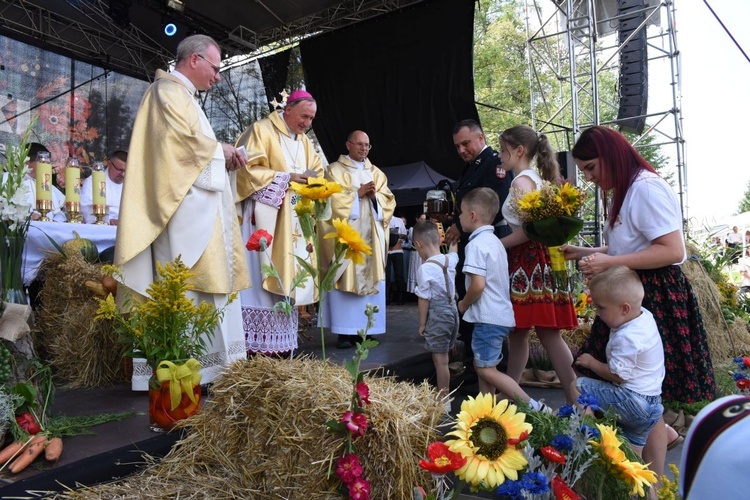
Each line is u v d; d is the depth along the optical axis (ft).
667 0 33.06
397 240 29.66
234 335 10.05
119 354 10.70
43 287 12.75
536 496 5.24
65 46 29.43
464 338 13.24
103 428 7.85
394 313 23.17
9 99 27.14
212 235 9.46
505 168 10.55
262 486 6.66
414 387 6.98
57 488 6.32
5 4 26.96
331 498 5.91
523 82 62.90
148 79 32.73
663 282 7.18
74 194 14.01
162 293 7.65
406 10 26.63
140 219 9.12
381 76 28.19
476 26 65.87
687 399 7.07
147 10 28.76
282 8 28.32
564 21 38.93
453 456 4.77
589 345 7.82
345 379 6.64
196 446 7.32
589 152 7.54
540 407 6.89
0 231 7.86
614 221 7.50
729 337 16.05
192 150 9.23
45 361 11.12
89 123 30.12
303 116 13.19
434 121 27.73
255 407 6.79
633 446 7.31
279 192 11.96
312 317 19.95
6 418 6.76
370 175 15.66
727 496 2.26
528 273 9.64
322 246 14.52
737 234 33.81
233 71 32.63
